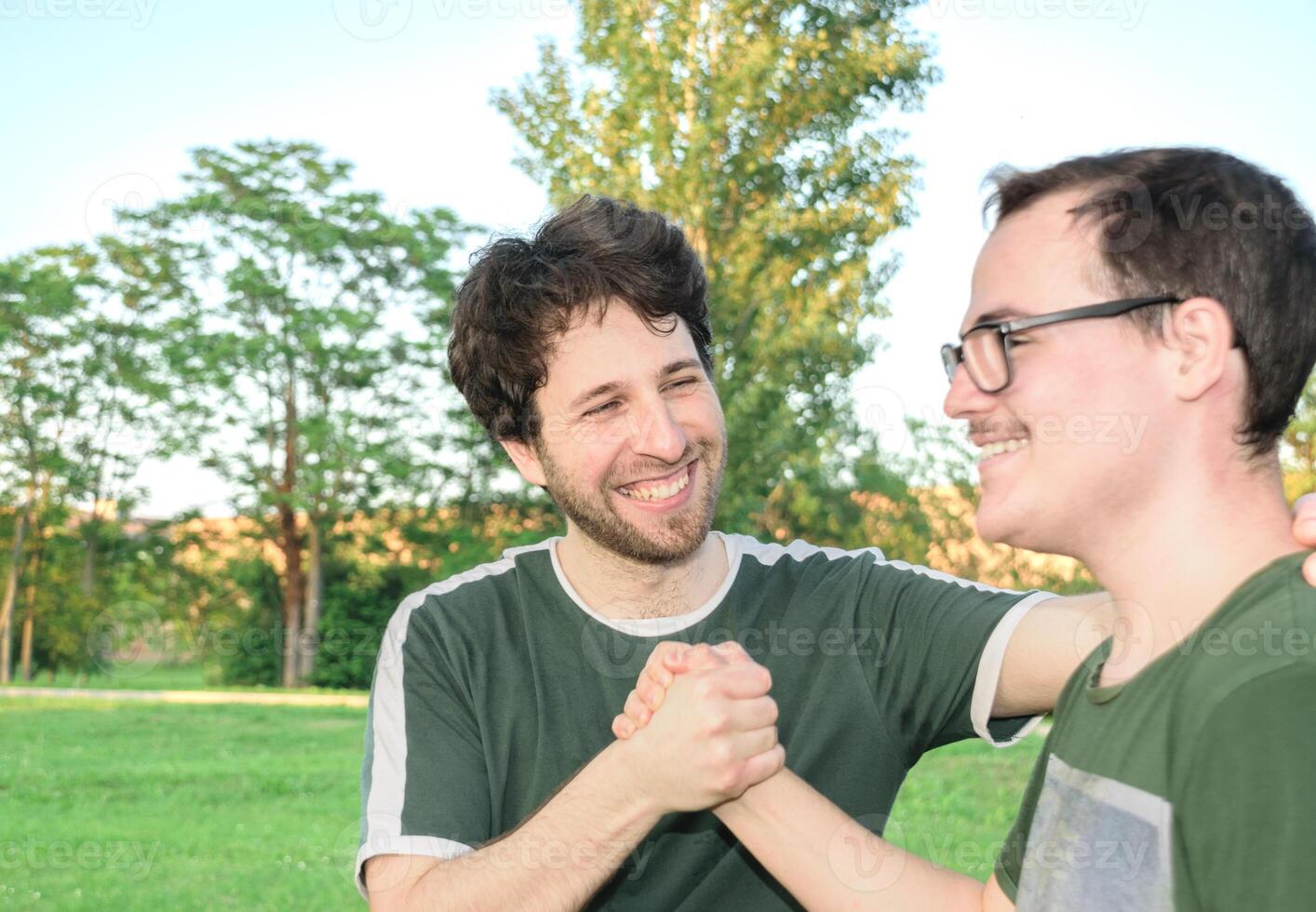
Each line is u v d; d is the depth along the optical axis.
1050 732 1.09
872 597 1.62
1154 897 0.87
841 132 15.22
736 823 1.32
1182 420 0.92
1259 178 0.95
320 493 23.27
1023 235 0.99
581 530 1.58
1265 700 0.78
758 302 14.96
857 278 15.12
